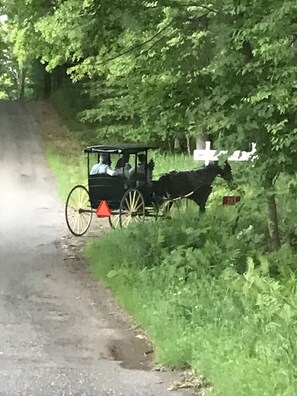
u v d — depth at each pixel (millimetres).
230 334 7574
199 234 11906
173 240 11977
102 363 7297
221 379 6188
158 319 8297
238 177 11406
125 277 10484
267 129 9711
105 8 11367
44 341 8047
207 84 11383
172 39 11648
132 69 12859
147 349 7879
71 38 12273
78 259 13047
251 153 10852
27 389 6238
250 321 7680
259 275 9523
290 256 10797
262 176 10469
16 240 14836
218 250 10859
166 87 11945
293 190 10906
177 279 9922
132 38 12203
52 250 13844
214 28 10234
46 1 14086
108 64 13805
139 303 9148
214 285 9352
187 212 15094
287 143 9617
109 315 9328
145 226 13602
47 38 13570
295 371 6012
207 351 7004
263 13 9234
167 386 6504
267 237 12688
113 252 12109
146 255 11289
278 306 7965
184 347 7309
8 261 12734
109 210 15203
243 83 10180
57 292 10516
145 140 14359
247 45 9992
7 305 9688
